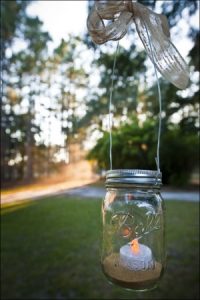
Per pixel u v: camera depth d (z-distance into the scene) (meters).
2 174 14.07
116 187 0.60
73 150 12.13
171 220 5.51
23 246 4.34
